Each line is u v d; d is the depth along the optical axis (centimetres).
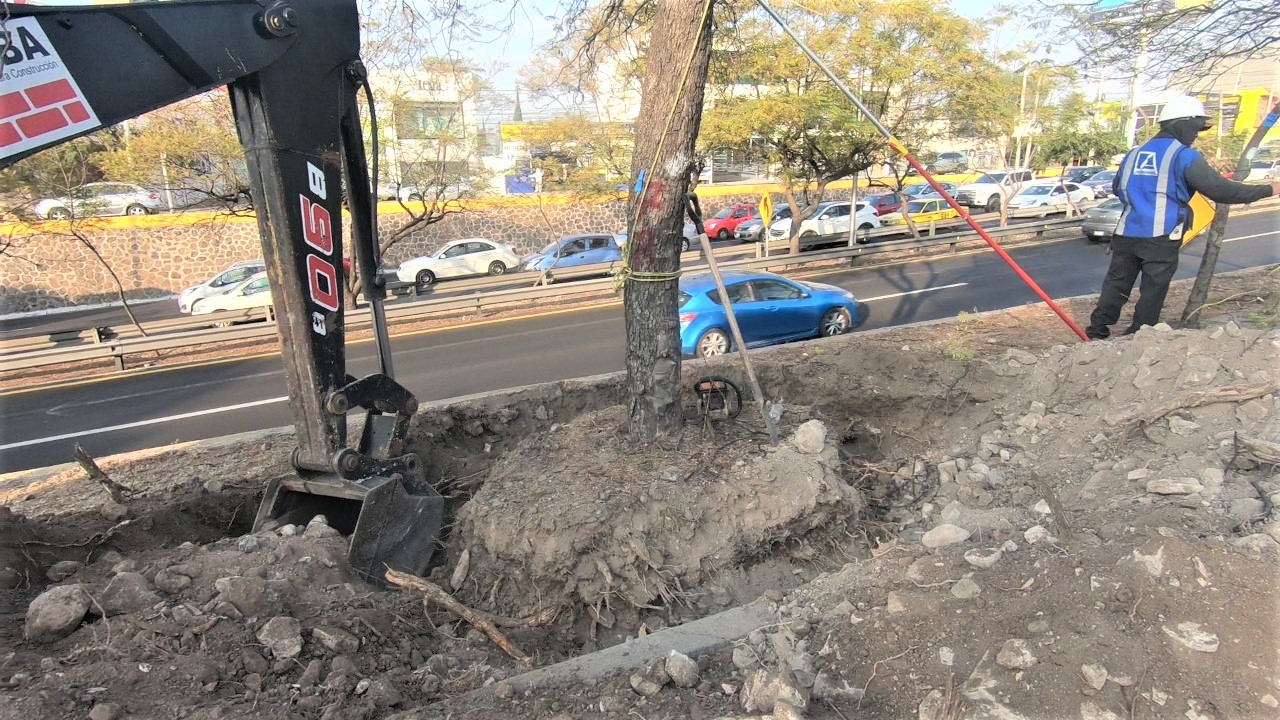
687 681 275
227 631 311
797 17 1753
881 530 437
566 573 379
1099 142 3303
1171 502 346
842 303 1126
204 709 267
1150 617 255
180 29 326
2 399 1147
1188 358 484
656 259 442
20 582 373
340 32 396
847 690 258
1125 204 663
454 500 529
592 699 275
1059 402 546
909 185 3622
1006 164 3212
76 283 2477
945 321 927
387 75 1630
